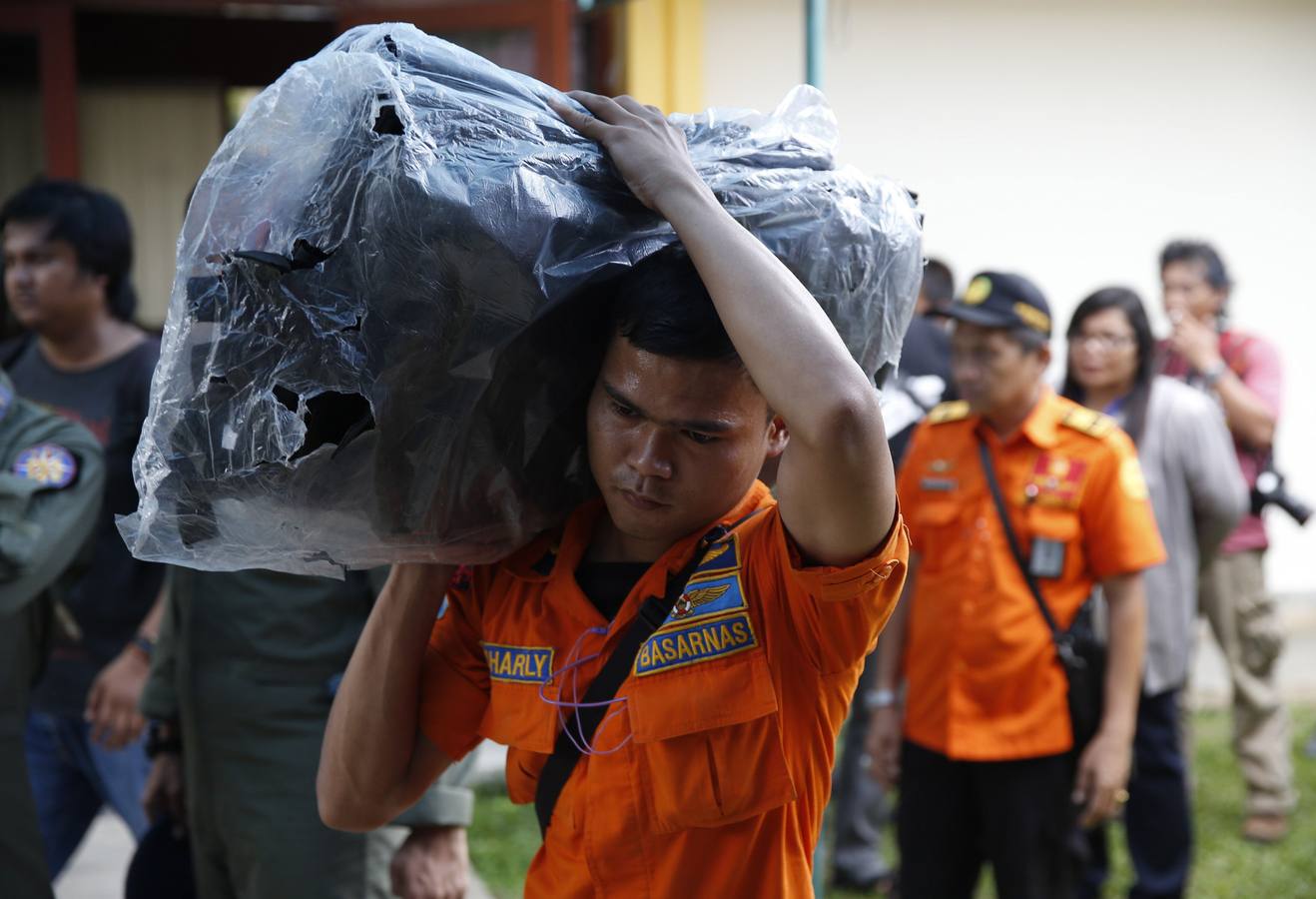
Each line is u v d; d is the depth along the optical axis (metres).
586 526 2.96
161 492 2.61
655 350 2.54
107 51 14.36
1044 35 13.51
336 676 4.61
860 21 13.05
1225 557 8.73
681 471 2.62
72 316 6.18
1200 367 8.68
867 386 2.41
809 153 2.92
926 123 13.32
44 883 4.58
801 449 2.43
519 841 8.44
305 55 14.85
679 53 12.34
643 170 2.57
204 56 14.59
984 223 13.59
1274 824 8.81
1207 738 11.04
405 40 2.57
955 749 5.75
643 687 2.72
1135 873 7.23
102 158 14.44
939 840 5.95
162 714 4.95
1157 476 7.13
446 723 3.10
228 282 2.49
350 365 2.50
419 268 2.45
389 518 2.71
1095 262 13.90
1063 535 5.76
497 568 3.04
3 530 4.28
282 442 2.53
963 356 5.91
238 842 4.62
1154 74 13.84
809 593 2.60
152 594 6.08
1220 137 14.06
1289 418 14.62
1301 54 14.12
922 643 5.95
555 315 2.63
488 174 2.48
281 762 4.57
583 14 12.34
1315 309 14.50
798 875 2.82
